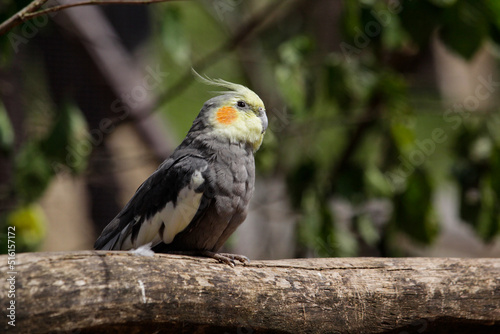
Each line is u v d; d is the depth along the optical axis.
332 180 12.33
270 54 14.82
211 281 6.13
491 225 11.14
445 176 12.13
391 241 11.58
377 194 11.55
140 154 14.19
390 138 11.81
